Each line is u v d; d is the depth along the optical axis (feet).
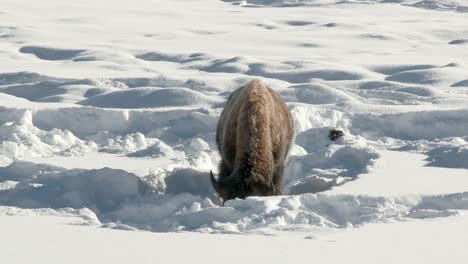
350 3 423.23
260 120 70.03
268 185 67.87
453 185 70.54
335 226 57.67
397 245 50.98
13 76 151.74
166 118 109.81
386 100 124.88
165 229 60.08
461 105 120.98
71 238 52.65
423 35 252.83
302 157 87.97
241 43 225.97
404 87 136.26
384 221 58.70
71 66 172.24
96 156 91.61
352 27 270.05
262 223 57.88
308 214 59.72
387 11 374.43
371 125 107.04
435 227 56.39
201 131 105.91
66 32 247.50
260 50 207.51
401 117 107.04
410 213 61.26
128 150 95.40
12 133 98.84
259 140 69.05
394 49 215.10
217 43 224.74
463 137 100.01
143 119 110.22
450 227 56.34
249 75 160.66
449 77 151.64
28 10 322.34
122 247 49.88
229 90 137.59
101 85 141.38
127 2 397.19
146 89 128.26
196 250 49.08
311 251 49.01
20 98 126.41
